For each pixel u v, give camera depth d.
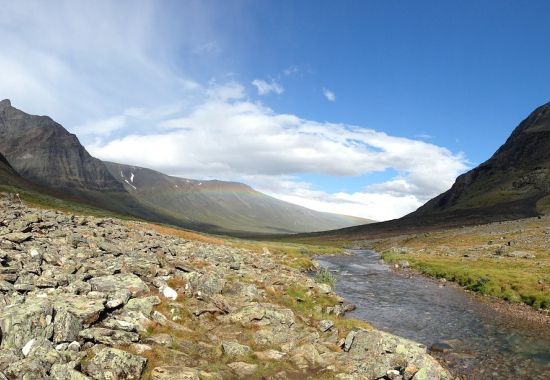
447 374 21.58
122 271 27.12
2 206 55.72
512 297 48.94
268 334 23.33
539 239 110.69
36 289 20.59
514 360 27.36
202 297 26.56
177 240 61.53
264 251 87.12
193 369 17.00
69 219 52.53
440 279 68.69
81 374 14.34
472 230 159.38
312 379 19.08
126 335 18.23
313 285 44.06
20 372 13.60
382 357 22.00
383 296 51.62
